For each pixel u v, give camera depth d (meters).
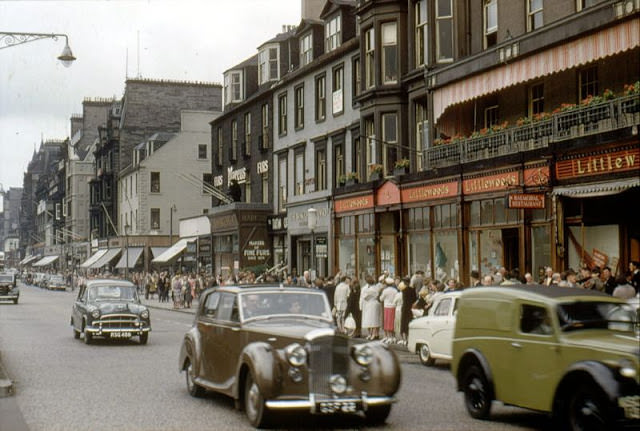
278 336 10.66
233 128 53.78
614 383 8.52
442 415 11.30
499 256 24.80
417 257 29.58
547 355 9.62
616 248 20.69
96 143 100.19
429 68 28.97
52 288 87.62
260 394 10.15
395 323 22.34
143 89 86.94
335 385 10.21
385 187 31.33
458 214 26.55
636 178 19.02
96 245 94.50
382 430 10.21
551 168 21.64
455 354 11.46
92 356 19.61
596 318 9.70
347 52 37.53
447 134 27.95
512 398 10.24
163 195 77.12
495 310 10.69
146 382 14.85
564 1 22.98
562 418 9.41
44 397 13.02
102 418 11.05
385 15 32.53
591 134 20.22
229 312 11.89
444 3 29.17
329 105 39.66
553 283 18.16
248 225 47.16
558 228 21.72
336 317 25.84
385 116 32.56
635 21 19.02
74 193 113.75
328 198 36.62
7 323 32.47
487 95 26.69
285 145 45.19
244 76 52.81
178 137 78.00
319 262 39.00
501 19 25.98
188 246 55.94
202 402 12.50
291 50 48.19
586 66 22.38
